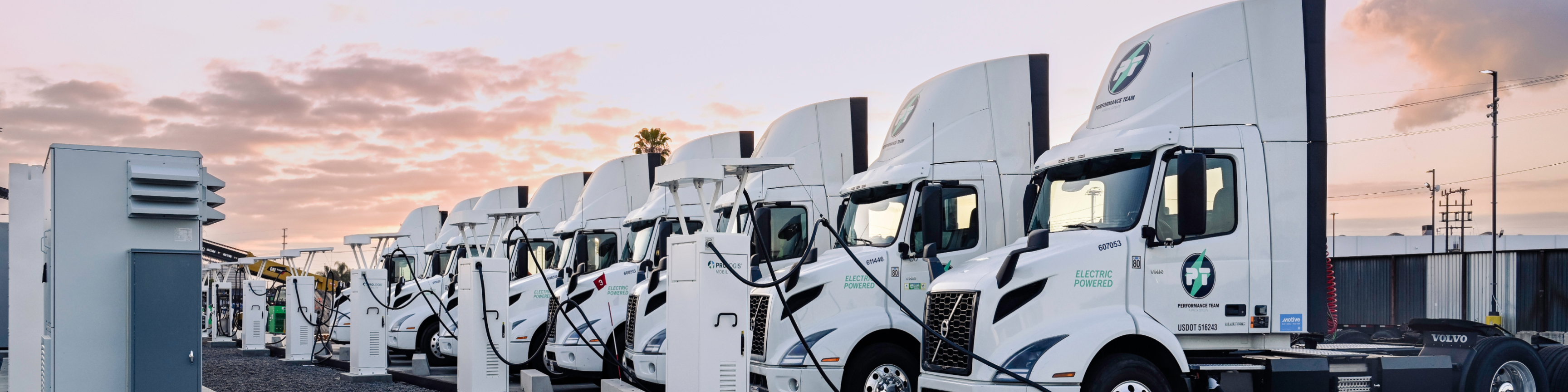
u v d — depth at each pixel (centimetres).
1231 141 779
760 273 995
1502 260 2531
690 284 730
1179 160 703
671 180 759
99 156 612
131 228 619
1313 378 794
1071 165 825
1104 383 733
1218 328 764
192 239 635
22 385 786
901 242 965
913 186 980
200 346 630
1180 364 737
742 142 1510
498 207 2291
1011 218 1009
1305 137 794
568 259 1528
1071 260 748
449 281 2019
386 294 1538
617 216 1565
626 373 1142
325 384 1452
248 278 2362
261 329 2239
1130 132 782
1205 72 799
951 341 754
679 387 737
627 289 1350
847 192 1058
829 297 934
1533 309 2452
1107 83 873
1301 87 795
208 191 672
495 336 1170
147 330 613
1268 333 781
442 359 1786
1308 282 783
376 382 1478
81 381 603
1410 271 2623
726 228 1213
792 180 1205
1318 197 792
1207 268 766
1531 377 921
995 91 1034
